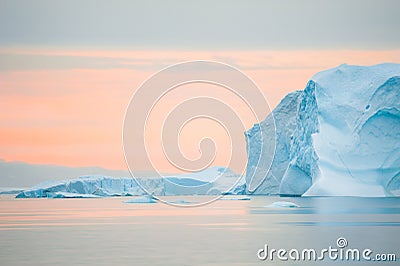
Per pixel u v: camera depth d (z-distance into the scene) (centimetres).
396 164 15000
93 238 7138
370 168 15112
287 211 11519
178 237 7162
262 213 11244
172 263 5241
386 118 15050
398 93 14912
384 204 12825
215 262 5300
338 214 10356
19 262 5369
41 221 9931
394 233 7275
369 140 15188
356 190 15000
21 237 7300
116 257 5591
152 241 6781
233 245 6372
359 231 7544
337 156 15288
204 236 7250
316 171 15350
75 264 5238
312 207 12419
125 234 7581
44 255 5756
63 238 7156
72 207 14938
